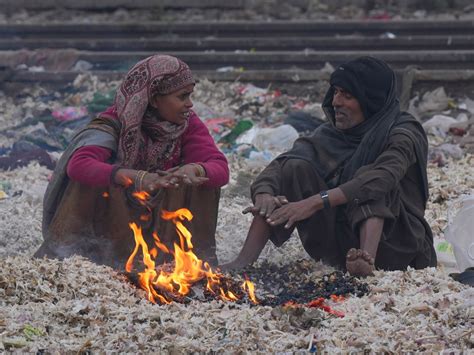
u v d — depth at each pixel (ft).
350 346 23.38
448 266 32.78
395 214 29.66
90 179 28.73
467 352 22.93
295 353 23.03
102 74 62.54
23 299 26.02
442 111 56.75
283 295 27.81
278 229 30.32
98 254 29.86
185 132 30.66
